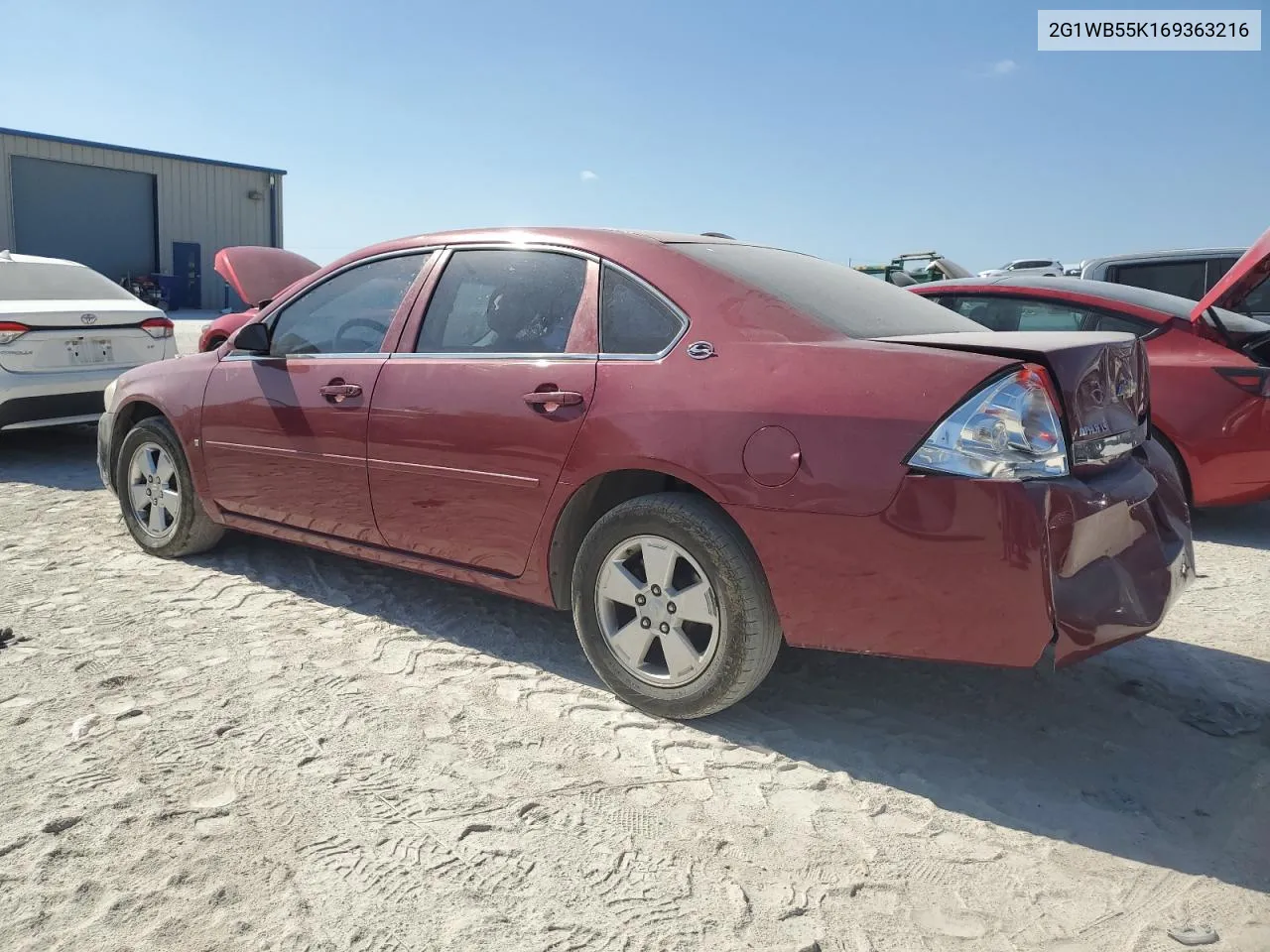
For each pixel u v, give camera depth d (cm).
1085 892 229
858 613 271
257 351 421
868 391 270
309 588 436
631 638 316
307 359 411
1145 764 291
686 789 271
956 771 285
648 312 320
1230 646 385
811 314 302
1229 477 519
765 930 213
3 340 690
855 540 267
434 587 440
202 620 394
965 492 254
